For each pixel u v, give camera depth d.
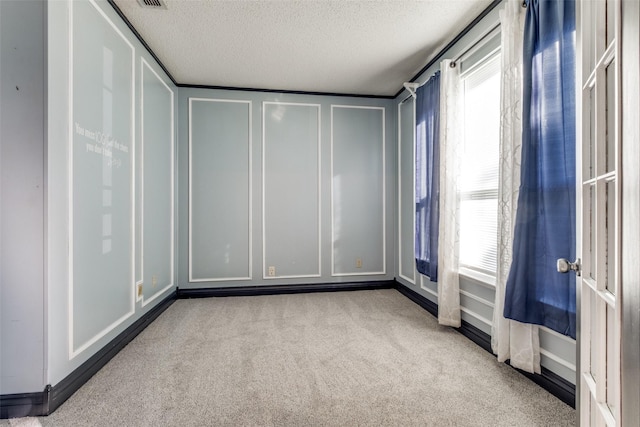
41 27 1.59
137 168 2.64
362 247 4.10
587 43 1.11
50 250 1.62
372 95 4.08
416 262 3.36
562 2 1.64
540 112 1.77
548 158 1.71
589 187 1.11
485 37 2.38
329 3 2.29
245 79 3.61
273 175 3.91
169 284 3.47
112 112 2.23
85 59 1.92
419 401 1.71
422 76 3.33
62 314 1.71
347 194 4.07
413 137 3.65
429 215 3.04
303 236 3.98
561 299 1.66
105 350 2.12
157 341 2.48
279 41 2.79
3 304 1.57
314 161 4.00
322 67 3.31
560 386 1.73
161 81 3.20
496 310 2.07
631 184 0.57
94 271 2.01
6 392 1.57
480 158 2.54
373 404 1.68
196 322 2.90
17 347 1.57
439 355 2.24
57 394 1.65
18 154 1.58
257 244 3.88
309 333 2.64
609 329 0.96
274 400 1.71
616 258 0.65
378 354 2.26
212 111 3.79
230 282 3.84
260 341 2.48
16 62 1.58
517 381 1.91
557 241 1.68
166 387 1.84
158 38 2.73
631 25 0.57
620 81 0.63
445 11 2.38
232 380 1.91
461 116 2.72
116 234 2.29
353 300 3.61
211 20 2.48
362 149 4.10
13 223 1.57
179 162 3.73
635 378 0.54
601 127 0.98
